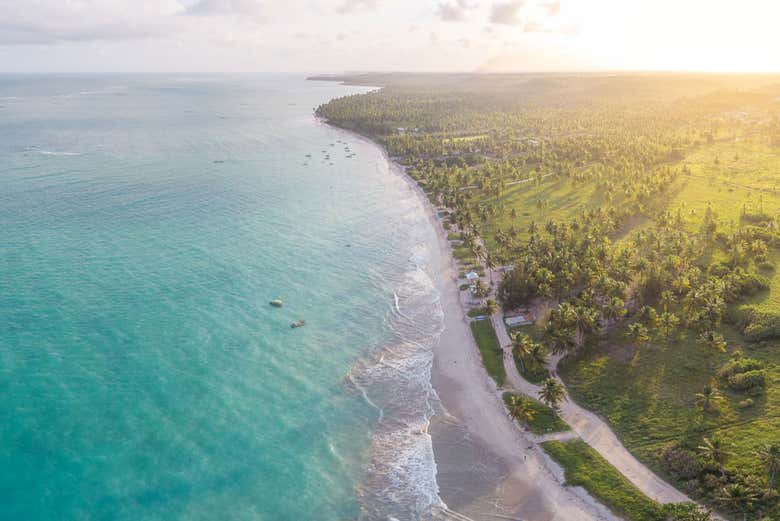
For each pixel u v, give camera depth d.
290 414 97.31
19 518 73.56
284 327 124.94
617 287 123.62
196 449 87.44
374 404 101.50
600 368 106.75
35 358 106.56
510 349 116.88
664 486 79.44
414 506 79.81
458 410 100.00
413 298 142.62
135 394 98.69
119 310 126.31
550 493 81.19
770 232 162.62
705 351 108.56
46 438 87.00
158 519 74.94
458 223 190.75
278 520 76.38
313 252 169.25
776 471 75.50
